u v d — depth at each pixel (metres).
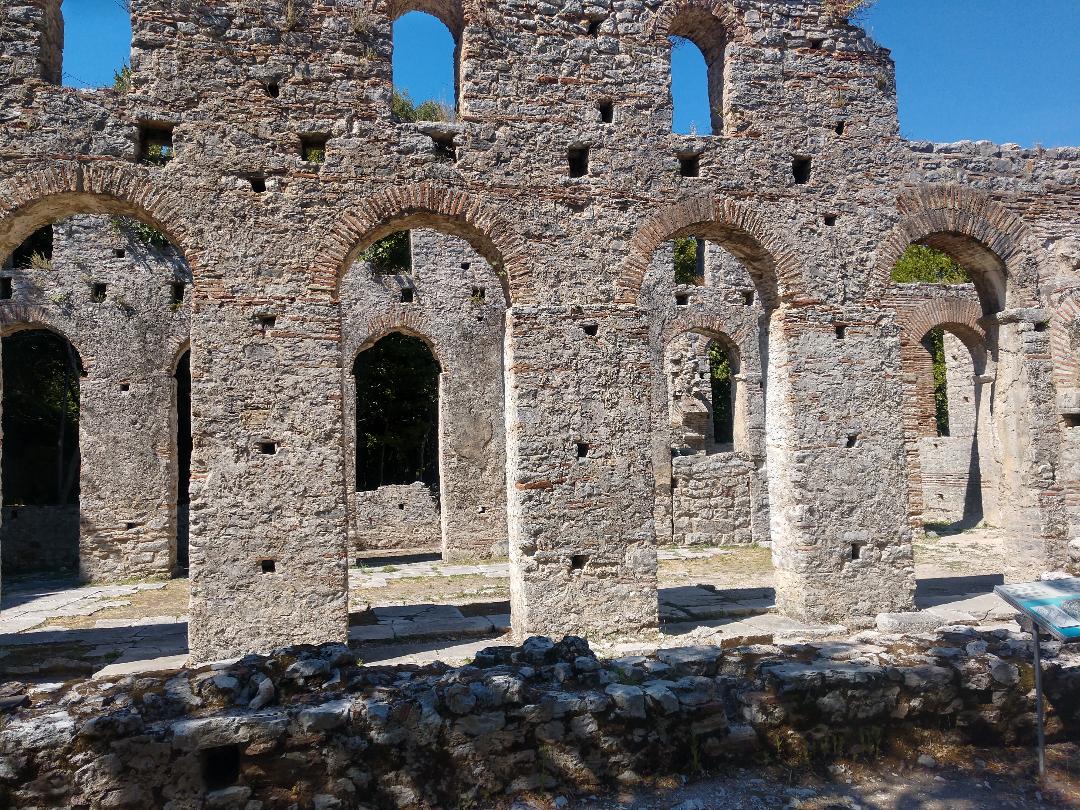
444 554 22.17
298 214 11.91
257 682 6.89
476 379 22.67
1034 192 14.82
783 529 13.62
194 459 11.27
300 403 11.66
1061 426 14.43
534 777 6.91
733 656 8.02
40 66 11.39
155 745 6.28
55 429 29.53
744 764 7.36
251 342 11.59
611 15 13.27
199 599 11.17
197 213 11.59
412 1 13.16
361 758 6.61
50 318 20.17
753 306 24.77
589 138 12.97
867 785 7.05
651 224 13.07
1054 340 14.54
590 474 12.39
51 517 22.62
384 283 22.39
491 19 12.75
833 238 13.78
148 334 20.67
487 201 12.52
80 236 20.50
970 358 26.80
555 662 7.77
